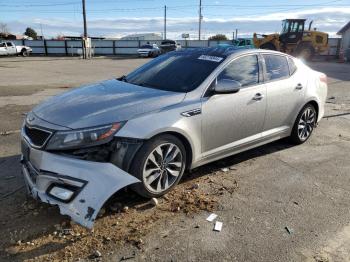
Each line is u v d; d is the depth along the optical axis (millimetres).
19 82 14578
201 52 5258
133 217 3814
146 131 3844
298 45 32094
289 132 5988
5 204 4004
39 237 3436
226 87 4477
